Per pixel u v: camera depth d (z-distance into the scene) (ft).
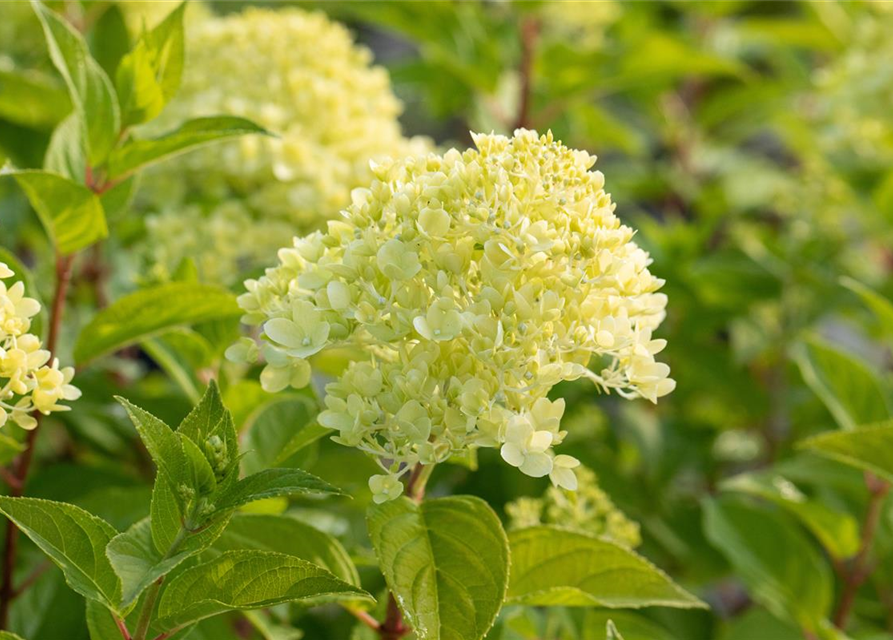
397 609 3.06
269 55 4.19
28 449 3.34
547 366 2.82
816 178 5.86
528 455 2.80
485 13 6.34
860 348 7.58
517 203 2.84
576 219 2.85
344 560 3.08
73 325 4.35
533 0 5.32
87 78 3.28
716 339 6.86
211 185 4.13
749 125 7.81
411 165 2.92
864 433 3.44
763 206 7.43
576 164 2.88
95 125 3.31
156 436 2.75
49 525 2.81
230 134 3.29
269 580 2.77
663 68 5.43
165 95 3.33
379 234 2.88
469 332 2.83
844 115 6.21
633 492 4.91
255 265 3.92
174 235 3.90
